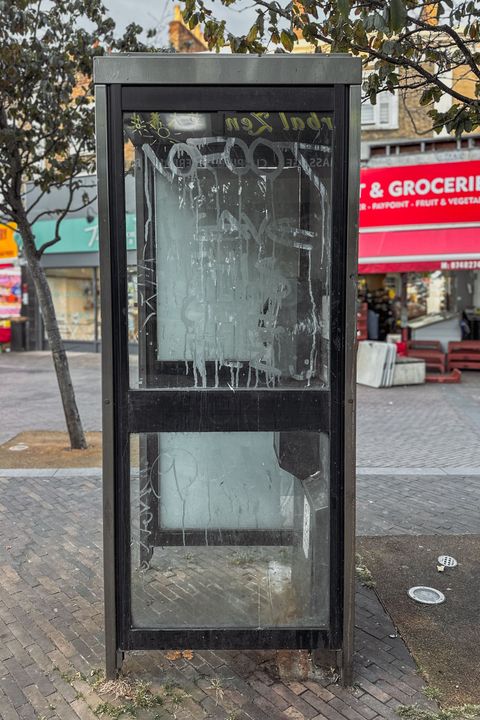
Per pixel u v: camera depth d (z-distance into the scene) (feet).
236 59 8.35
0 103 21.90
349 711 8.95
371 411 33.01
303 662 10.12
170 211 9.58
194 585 10.26
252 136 9.21
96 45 23.21
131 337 9.62
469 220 45.85
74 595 12.47
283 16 12.84
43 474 20.80
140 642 9.45
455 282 54.08
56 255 61.87
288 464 10.18
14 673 9.93
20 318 64.75
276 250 9.43
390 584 12.89
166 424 8.93
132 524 9.78
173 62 8.32
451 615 11.64
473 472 21.35
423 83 13.96
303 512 10.24
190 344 9.54
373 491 19.29
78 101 23.35
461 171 45.65
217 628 9.48
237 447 10.44
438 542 15.12
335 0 11.94
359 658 10.23
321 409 8.96
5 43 20.53
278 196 9.41
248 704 9.11
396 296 57.31
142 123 8.79
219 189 9.48
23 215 23.43
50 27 22.95
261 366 9.43
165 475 10.47
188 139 9.33
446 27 12.32
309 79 8.38
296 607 9.88
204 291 9.55
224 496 10.51
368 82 14.38
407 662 10.14
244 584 10.29
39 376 47.93
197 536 10.52
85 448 24.84
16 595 12.47
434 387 41.22
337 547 9.22
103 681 9.62
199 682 9.62
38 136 24.32
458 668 10.00
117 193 8.51
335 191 8.59
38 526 16.17
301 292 9.34
